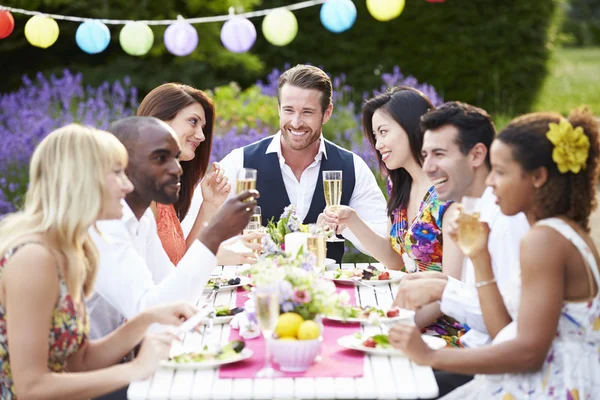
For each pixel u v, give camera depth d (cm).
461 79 1270
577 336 241
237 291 345
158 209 369
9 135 701
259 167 448
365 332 281
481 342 276
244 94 927
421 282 288
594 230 774
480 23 1266
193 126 383
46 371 233
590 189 246
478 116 290
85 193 241
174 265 361
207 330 287
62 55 1170
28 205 246
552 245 234
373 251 388
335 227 364
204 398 229
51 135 246
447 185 293
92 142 245
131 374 238
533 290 235
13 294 231
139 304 280
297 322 249
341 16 353
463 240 249
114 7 1130
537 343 233
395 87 385
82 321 256
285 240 334
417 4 1255
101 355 261
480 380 263
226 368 248
